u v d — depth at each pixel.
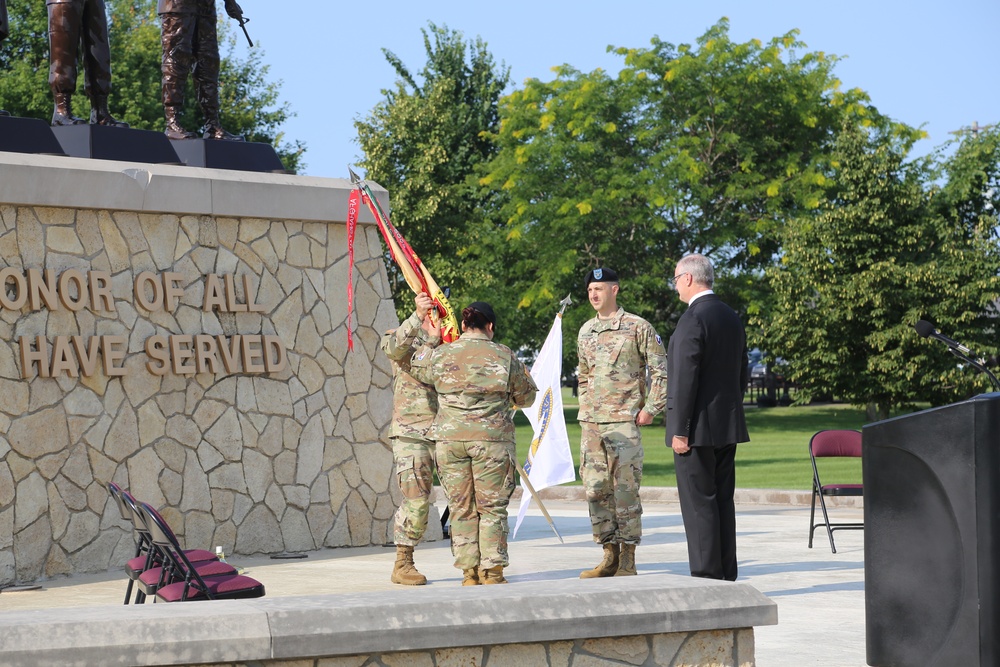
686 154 41.38
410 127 39.44
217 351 11.11
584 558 11.09
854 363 33.56
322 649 4.52
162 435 10.70
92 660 4.29
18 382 9.84
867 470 5.34
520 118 45.09
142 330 10.68
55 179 10.06
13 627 4.30
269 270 11.59
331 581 9.68
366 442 12.13
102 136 11.09
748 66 43.50
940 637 5.12
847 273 33.53
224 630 4.45
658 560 10.95
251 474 11.26
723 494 8.04
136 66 42.25
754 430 39.50
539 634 4.77
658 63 44.03
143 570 7.43
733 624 5.06
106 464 10.33
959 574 5.08
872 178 32.94
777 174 44.03
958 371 31.80
